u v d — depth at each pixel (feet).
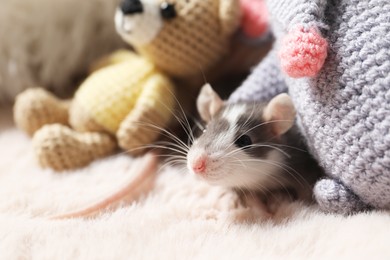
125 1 1.07
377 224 0.84
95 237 0.87
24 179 1.06
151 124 1.08
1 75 1.27
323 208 0.91
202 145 0.96
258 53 1.18
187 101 1.17
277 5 0.92
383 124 0.82
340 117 0.86
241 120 0.99
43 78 1.29
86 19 1.27
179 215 0.95
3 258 0.83
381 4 0.86
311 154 0.97
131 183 1.01
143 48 1.11
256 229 0.88
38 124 1.15
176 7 1.08
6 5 1.24
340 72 0.86
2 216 0.95
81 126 1.12
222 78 1.20
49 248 0.85
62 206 0.99
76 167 1.09
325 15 0.89
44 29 1.26
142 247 0.85
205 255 0.83
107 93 1.11
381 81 0.83
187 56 1.11
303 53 0.84
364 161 0.84
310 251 0.82
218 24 1.11
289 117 0.97
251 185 0.99
